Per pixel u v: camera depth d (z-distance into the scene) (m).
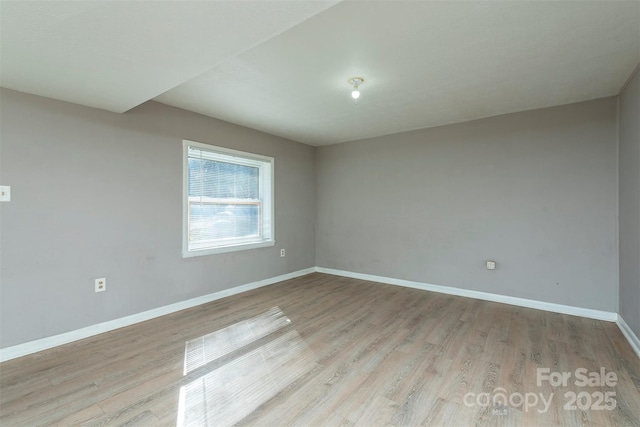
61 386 1.97
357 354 2.39
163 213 3.26
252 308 3.48
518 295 3.59
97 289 2.78
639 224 2.40
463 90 2.90
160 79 2.17
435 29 1.91
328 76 2.57
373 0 1.62
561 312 3.33
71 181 2.62
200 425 1.62
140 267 3.08
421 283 4.32
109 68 2.00
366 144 4.82
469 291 3.93
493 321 3.08
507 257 3.66
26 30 1.55
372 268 4.79
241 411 1.73
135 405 1.78
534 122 3.46
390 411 1.73
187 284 3.50
